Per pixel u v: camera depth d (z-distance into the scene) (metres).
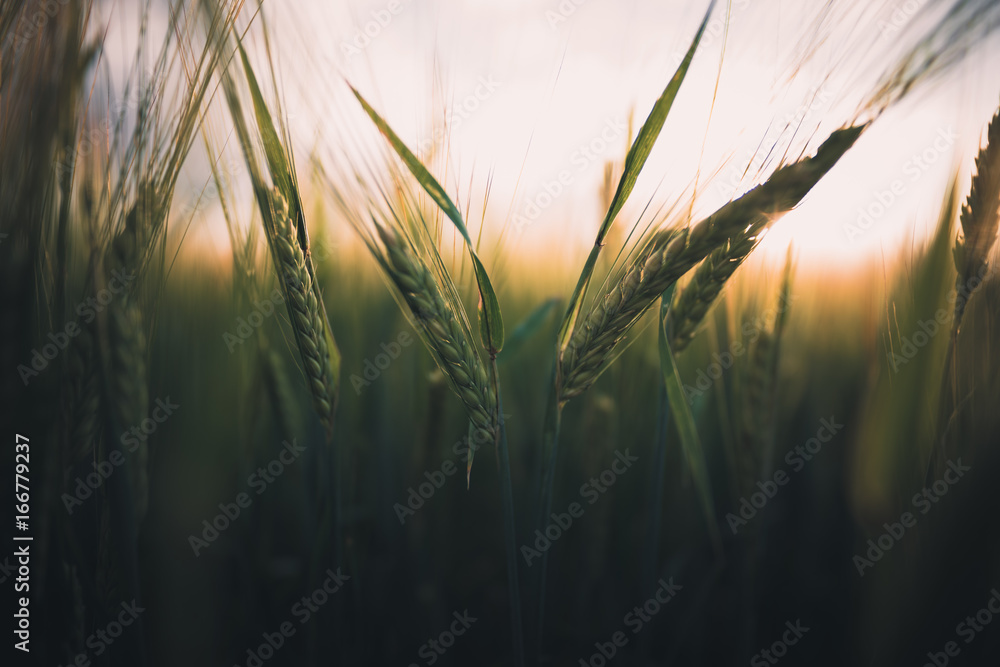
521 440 0.56
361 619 0.49
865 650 0.48
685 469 0.54
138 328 0.44
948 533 0.46
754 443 0.49
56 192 0.45
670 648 0.50
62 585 0.45
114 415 0.43
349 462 0.52
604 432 0.50
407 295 0.42
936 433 0.47
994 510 0.46
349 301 0.57
